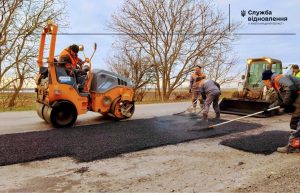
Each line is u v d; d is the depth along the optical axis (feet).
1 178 11.74
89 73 22.82
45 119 22.45
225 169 12.81
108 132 19.63
